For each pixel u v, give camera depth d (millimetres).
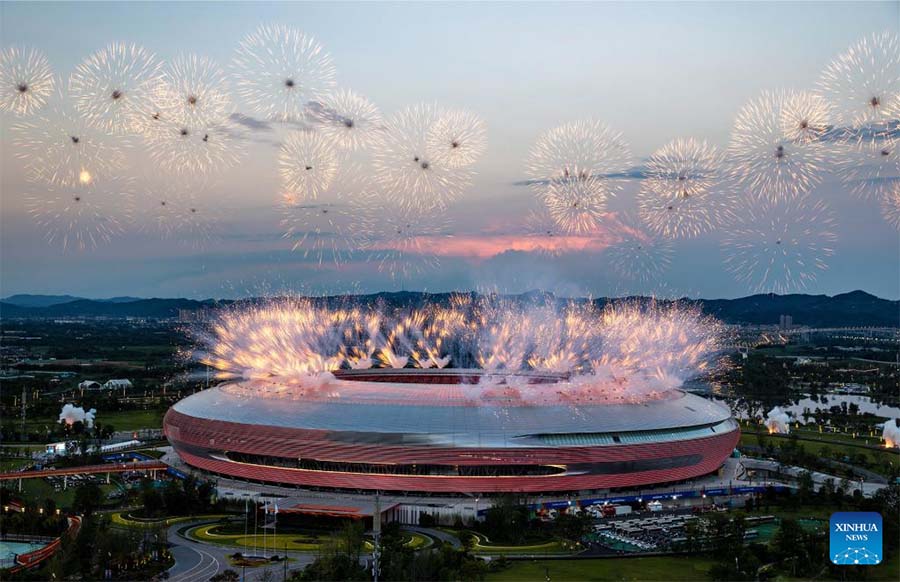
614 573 168500
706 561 177250
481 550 185000
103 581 162750
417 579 154500
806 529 197500
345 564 157375
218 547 185000
